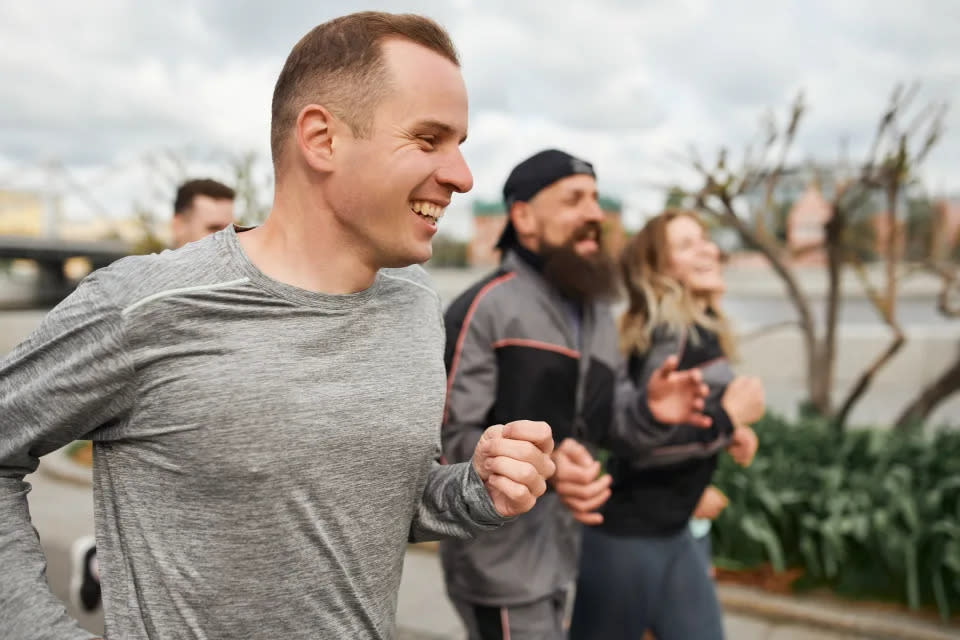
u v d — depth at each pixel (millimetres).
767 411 5016
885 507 3549
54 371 846
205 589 868
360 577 942
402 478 965
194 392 849
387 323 988
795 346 10758
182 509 869
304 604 902
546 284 1879
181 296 855
